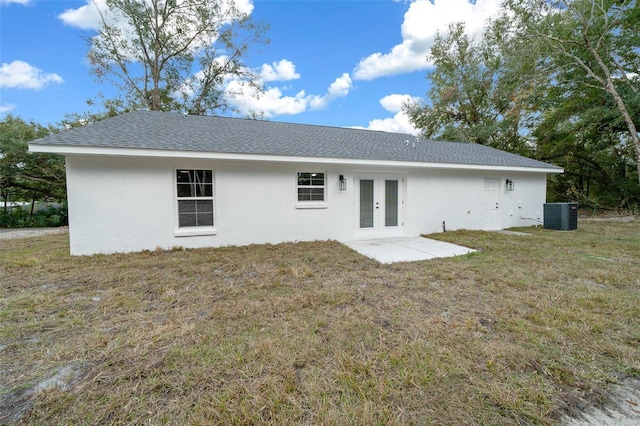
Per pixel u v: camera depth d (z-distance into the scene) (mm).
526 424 1678
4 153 12805
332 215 7973
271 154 6645
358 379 2023
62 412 1731
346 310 3229
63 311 3178
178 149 5945
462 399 1854
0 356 2311
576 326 2846
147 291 3867
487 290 3920
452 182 9562
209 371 2105
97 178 5930
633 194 15625
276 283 4188
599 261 5449
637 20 12461
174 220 6547
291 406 1776
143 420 1673
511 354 2344
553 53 12938
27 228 12555
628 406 1836
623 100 12805
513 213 10742
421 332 2715
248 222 7141
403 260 5684
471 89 19000
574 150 16344
